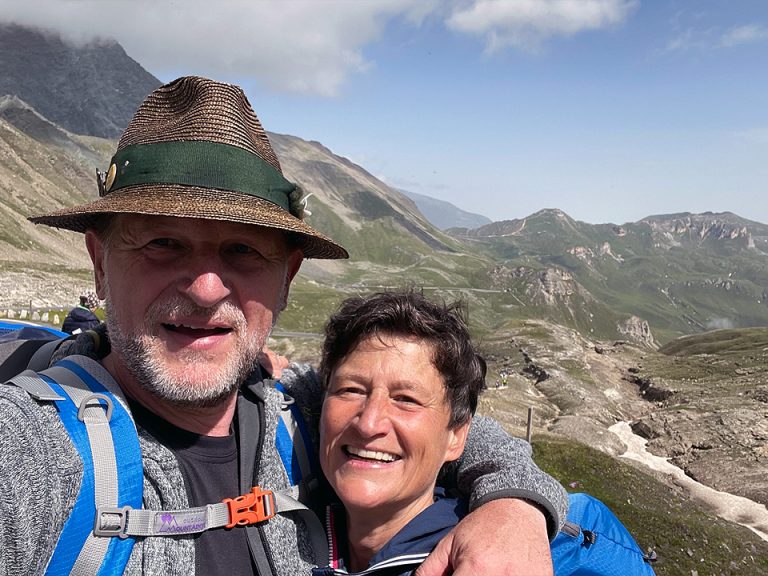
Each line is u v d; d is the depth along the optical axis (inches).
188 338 22.4
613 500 270.8
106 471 19.3
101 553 18.7
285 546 23.9
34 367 26.5
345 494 24.5
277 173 24.4
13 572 16.7
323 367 27.4
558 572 26.4
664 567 215.6
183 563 20.5
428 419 24.6
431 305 25.7
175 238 21.7
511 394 534.3
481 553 18.8
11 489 16.6
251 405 26.0
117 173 22.7
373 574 23.2
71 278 724.0
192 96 23.0
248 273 23.2
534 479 23.3
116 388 21.6
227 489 23.6
